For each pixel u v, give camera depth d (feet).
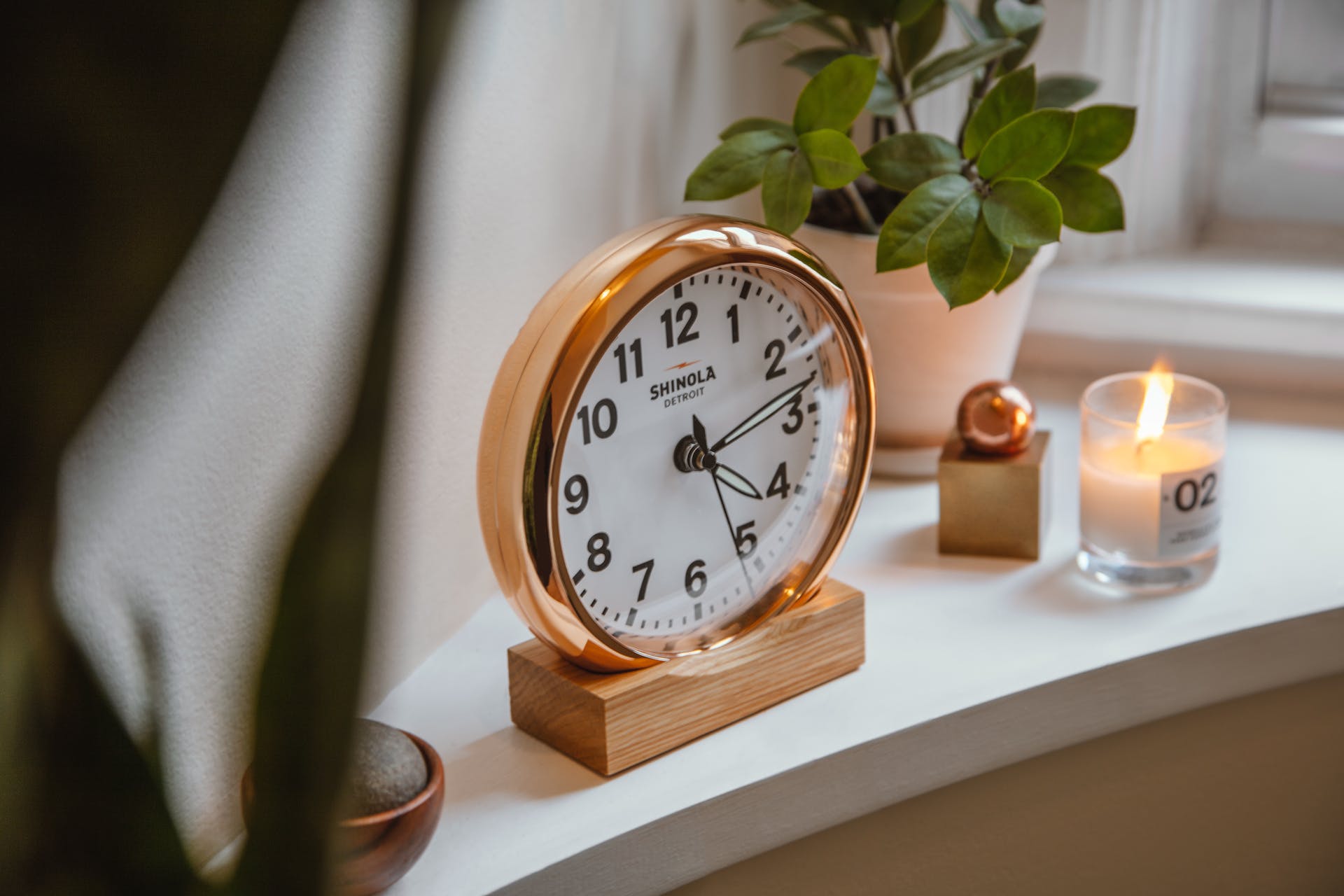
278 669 0.37
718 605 2.03
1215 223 3.69
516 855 1.80
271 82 0.29
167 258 0.29
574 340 1.67
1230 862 2.73
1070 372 3.51
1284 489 2.87
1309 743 2.67
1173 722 2.55
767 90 3.19
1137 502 2.44
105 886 0.41
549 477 1.69
